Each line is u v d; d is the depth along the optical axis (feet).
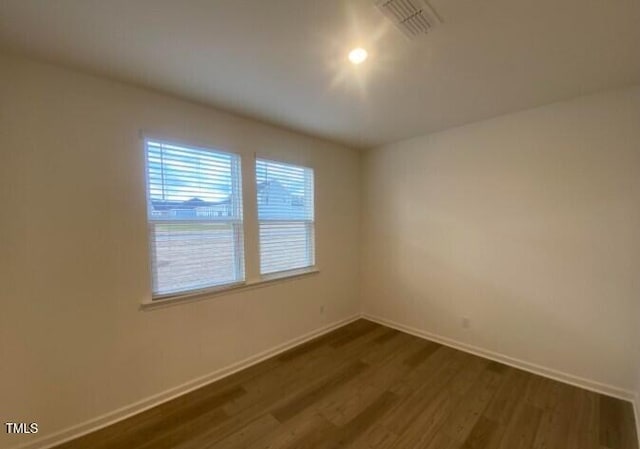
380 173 12.66
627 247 7.25
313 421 6.63
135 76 6.50
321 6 4.46
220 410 7.03
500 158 9.19
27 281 5.65
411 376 8.50
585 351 7.86
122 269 6.75
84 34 5.05
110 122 6.57
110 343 6.60
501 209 9.22
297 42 5.40
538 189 8.50
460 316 10.28
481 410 6.98
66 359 6.07
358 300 13.53
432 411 6.95
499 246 9.30
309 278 11.22
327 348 10.43
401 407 7.11
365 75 6.63
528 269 8.75
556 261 8.27
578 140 7.82
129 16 4.61
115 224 6.64
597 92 7.49
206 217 8.27
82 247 6.23
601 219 7.56
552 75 6.64
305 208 11.21
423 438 6.10
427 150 11.01
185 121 7.79
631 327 7.22
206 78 6.67
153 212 7.27
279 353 10.05
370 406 7.15
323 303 11.82
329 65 6.19
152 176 7.24
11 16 4.53
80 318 6.22
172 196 7.60
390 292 12.47
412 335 11.53
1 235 5.41
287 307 10.41
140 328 7.02
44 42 5.23
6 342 5.49
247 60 5.96
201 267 8.18
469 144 9.89
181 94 7.45
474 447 5.85
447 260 10.57
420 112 8.81
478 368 8.93
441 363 9.26
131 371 6.89
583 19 4.76
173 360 7.57
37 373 5.78
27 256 5.65
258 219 9.54
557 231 8.22
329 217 12.05
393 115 9.04
